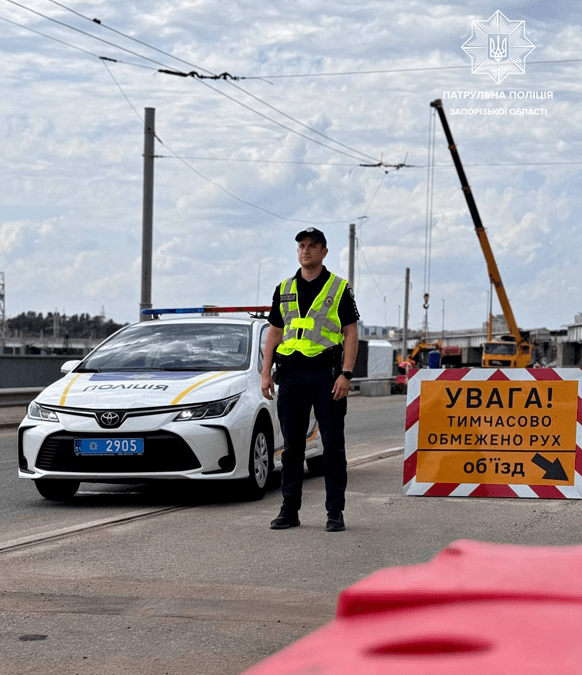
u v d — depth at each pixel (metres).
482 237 50.38
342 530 6.54
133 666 3.72
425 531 6.50
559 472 7.80
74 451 7.88
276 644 3.99
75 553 5.88
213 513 7.46
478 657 0.79
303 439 6.77
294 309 6.75
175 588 4.96
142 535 6.47
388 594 0.98
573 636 0.83
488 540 6.15
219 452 7.84
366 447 13.91
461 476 7.92
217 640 4.05
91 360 9.04
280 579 5.14
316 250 6.77
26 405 21.58
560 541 6.11
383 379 43.09
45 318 190.88
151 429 7.77
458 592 0.98
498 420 7.89
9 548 6.06
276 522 6.67
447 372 7.97
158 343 9.13
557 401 7.82
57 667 3.71
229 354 8.87
